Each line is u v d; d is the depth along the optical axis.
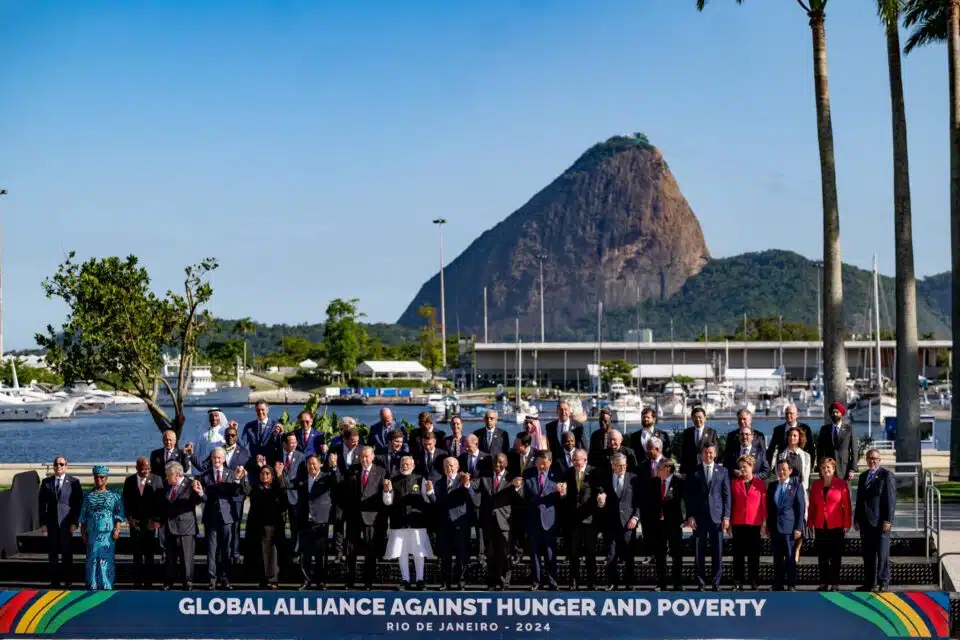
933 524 20.66
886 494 17.27
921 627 16.34
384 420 19.31
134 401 140.75
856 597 16.50
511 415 98.88
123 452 77.31
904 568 18.25
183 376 36.00
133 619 17.05
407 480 18.08
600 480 17.81
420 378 185.38
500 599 16.92
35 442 88.62
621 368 166.38
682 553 18.62
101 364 35.25
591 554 17.83
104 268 35.00
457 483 17.92
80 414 135.88
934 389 147.00
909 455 32.22
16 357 150.38
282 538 18.50
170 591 17.11
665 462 17.75
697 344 183.88
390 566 18.61
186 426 105.19
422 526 18.06
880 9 29.62
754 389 151.25
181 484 18.11
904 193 32.66
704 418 18.55
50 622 17.11
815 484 17.75
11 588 18.62
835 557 17.56
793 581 17.61
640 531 19.72
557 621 16.92
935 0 34.84
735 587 17.72
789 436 17.94
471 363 180.12
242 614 17.06
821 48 29.33
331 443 19.03
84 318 34.06
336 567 18.83
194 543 19.36
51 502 18.50
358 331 190.62
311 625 17.02
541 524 17.73
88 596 17.08
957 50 33.47
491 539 17.89
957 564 19.88
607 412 19.22
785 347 183.50
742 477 17.58
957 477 33.09
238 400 144.12
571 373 187.62
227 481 18.11
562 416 19.09
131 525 18.34
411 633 16.98
